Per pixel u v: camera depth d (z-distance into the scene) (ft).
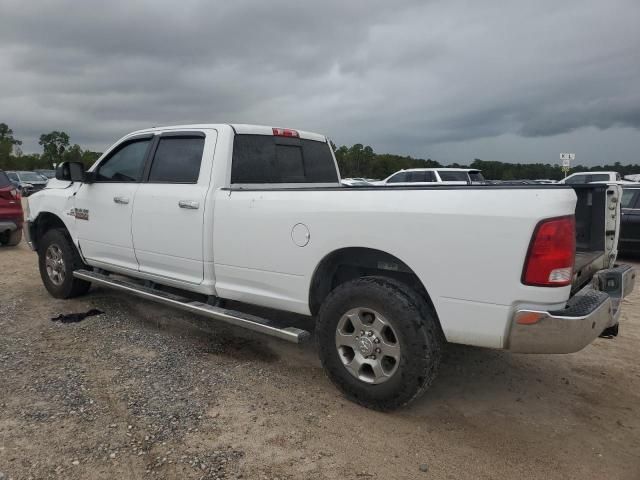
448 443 10.16
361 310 11.06
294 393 12.15
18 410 11.00
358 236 11.04
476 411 11.53
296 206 12.09
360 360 11.18
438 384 12.90
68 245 19.16
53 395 11.73
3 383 12.33
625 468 9.45
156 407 11.27
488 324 9.80
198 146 14.85
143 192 15.79
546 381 13.21
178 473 8.95
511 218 9.33
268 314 17.53
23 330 16.31
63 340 15.43
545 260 9.21
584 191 13.35
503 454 9.82
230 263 13.64
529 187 9.45
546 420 11.19
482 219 9.58
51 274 20.06
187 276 14.98
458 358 14.58
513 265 9.37
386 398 10.84
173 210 14.79
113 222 16.87
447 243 9.96
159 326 16.90
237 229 13.32
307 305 12.34
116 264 17.29
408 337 10.34
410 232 10.36
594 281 11.77
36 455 9.36
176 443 9.87
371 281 10.94
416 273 10.42
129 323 17.15
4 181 33.22
